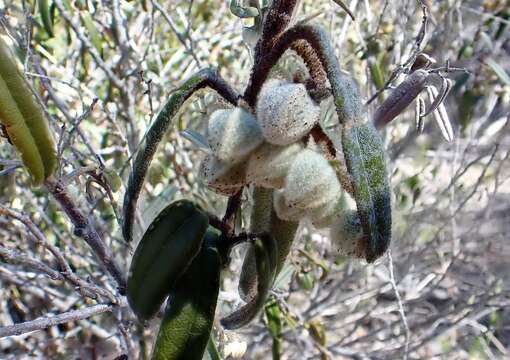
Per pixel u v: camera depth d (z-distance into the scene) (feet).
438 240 0.80
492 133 0.83
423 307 0.87
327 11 0.66
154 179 0.61
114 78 0.59
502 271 0.83
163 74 0.69
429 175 0.95
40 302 0.68
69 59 0.69
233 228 0.27
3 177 0.53
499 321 0.85
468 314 0.74
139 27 0.72
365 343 0.82
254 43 0.30
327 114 0.44
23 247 0.58
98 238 0.33
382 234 0.22
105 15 0.68
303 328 0.65
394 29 0.70
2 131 0.26
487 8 0.77
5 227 0.61
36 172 0.26
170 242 0.25
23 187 0.60
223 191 0.26
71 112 0.62
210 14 0.80
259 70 0.25
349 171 0.21
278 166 0.24
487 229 0.88
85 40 0.57
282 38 0.24
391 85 0.50
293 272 0.59
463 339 0.82
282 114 0.22
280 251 0.27
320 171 0.23
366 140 0.22
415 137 0.73
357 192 0.21
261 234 0.26
